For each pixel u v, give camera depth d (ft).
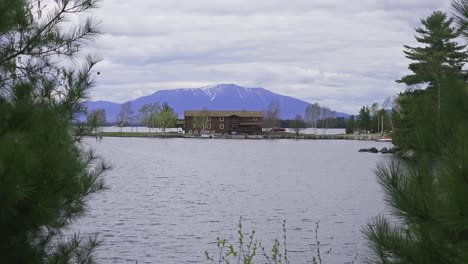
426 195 12.07
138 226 84.58
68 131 16.40
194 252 67.00
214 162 262.26
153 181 167.12
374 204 114.52
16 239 15.46
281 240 74.54
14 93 17.26
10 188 13.06
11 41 18.61
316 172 208.23
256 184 161.27
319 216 97.66
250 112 638.12
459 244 11.66
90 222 85.71
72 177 15.35
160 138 608.19
